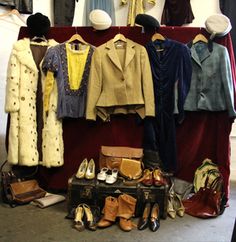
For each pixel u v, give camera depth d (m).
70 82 2.61
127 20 3.69
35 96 2.64
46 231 2.12
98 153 2.75
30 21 2.64
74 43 2.67
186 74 2.53
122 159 2.51
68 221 2.28
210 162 2.64
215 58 2.51
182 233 2.12
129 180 2.41
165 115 2.58
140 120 2.63
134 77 2.54
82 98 2.62
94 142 2.75
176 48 2.54
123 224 2.17
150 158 2.63
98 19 2.59
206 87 2.52
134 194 2.34
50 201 2.55
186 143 2.68
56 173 2.80
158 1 3.72
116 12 3.81
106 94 2.54
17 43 2.60
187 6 3.54
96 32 2.69
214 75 2.51
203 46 2.56
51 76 2.57
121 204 2.26
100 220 2.23
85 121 2.74
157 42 2.61
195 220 2.33
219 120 2.61
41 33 2.68
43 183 2.83
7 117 2.92
